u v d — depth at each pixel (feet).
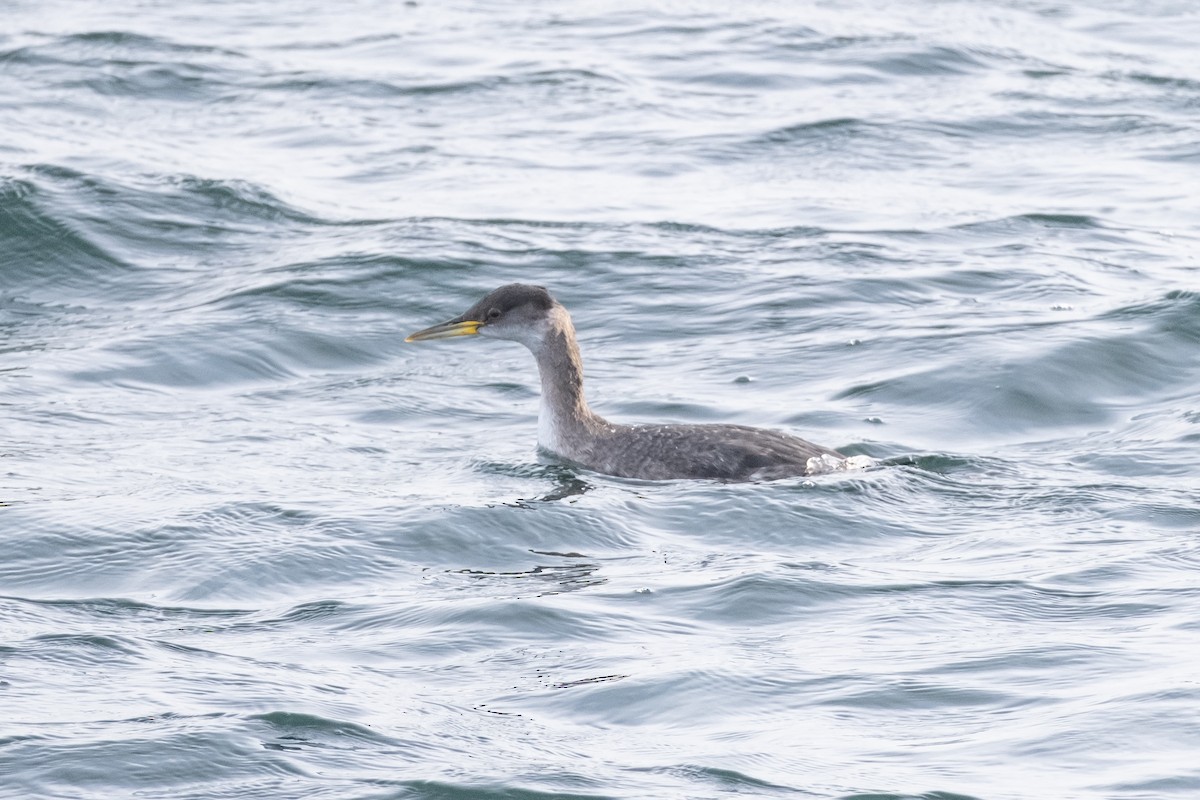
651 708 31.94
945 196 80.07
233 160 84.64
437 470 48.93
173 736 30.40
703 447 47.80
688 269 70.08
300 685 32.83
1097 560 39.47
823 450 47.91
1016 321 62.28
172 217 76.02
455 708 31.94
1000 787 28.35
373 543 41.65
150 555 40.70
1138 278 68.03
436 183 81.76
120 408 55.11
